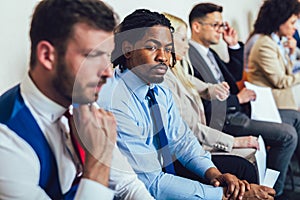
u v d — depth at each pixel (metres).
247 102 2.14
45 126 0.85
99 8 0.81
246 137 1.70
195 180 1.30
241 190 1.22
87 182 0.84
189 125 1.30
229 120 1.95
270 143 2.08
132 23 1.00
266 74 2.52
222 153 1.57
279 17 2.55
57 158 0.87
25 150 0.82
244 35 2.99
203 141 1.38
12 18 1.38
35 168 0.83
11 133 0.82
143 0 1.97
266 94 2.27
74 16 0.78
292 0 2.54
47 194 0.88
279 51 2.58
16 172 0.82
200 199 1.18
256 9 3.09
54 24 0.78
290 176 2.42
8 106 0.86
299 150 2.41
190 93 1.31
